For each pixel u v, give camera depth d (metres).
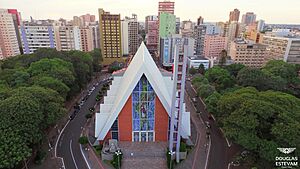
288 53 119.56
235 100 41.66
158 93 40.69
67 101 67.75
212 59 123.00
